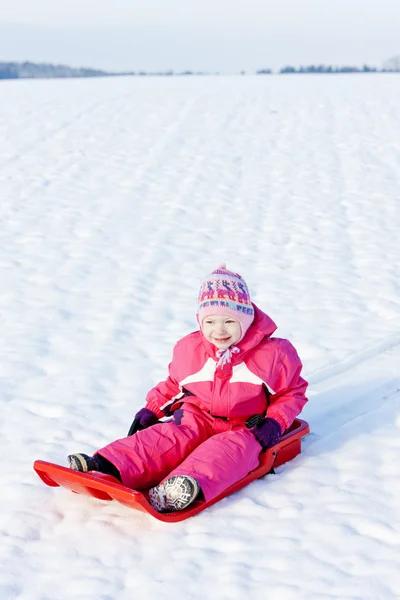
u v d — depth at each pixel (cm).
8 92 1969
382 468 346
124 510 319
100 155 1216
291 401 339
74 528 308
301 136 1323
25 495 334
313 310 583
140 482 320
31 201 966
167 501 305
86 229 842
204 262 723
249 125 1423
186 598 260
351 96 1706
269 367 335
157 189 1023
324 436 384
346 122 1418
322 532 294
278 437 334
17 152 1236
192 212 913
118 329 557
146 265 714
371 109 1523
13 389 455
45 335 548
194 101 1698
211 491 309
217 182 1055
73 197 986
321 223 854
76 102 1722
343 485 331
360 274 670
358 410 417
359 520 301
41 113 1577
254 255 743
